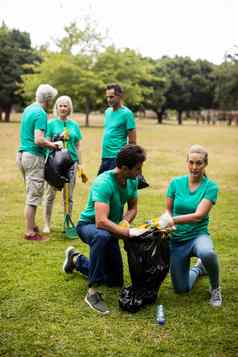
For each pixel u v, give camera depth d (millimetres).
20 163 5699
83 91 36844
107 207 3947
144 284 3939
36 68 38750
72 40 38781
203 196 4172
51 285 4398
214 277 4000
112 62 39031
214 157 15492
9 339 3412
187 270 4227
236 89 47500
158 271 3895
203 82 55656
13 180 10031
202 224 4203
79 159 6285
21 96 42969
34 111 5535
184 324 3705
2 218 6820
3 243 5637
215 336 3525
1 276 4594
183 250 4164
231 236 6074
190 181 4254
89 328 3605
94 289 3975
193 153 4148
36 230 6086
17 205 7680
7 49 42969
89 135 25312
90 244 4008
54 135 6070
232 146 20234
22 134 5684
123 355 3248
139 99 40594
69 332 3539
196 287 4461
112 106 6152
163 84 53094
